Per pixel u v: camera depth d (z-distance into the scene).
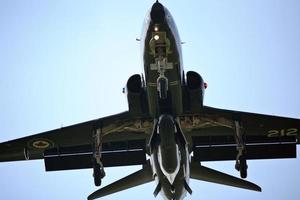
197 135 79.25
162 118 65.94
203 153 80.19
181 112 69.19
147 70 65.06
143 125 74.06
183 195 74.88
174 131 66.06
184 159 68.75
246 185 75.19
